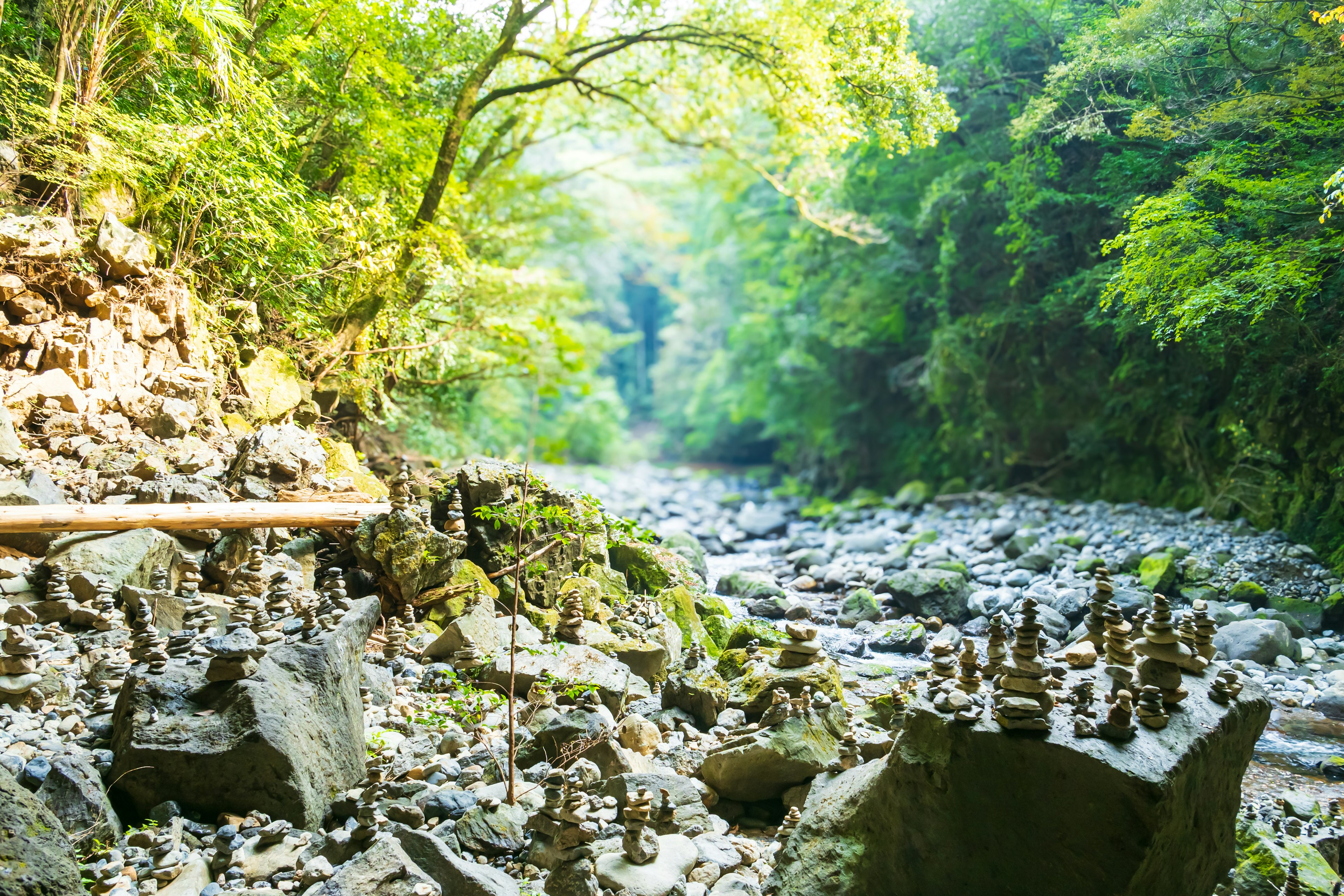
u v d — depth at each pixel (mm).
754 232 26031
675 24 12859
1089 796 3506
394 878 3654
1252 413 13633
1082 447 17609
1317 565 11484
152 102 9242
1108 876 3467
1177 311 11094
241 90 8906
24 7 8641
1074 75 12938
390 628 6641
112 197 8656
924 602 10664
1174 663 3992
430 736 5402
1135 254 11250
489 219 16078
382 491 8953
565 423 30984
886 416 24656
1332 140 10664
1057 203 15188
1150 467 16453
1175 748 3645
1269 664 8883
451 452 14773
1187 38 11555
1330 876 4383
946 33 16391
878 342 23062
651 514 19688
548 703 5801
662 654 7062
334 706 4773
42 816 3523
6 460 6859
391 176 11359
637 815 4180
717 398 32844
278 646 4844
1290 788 6129
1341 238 10391
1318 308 11602
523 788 4844
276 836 4098
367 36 10188
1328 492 12305
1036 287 17109
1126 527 14188
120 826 4074
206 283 9445
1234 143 11172
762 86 15742
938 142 17500
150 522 6375
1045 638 4223
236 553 6855
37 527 5934
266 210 9266
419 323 11672
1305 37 10406
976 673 4152
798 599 11664
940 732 3855
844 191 19688
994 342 18594
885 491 23891
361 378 10852
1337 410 12141
